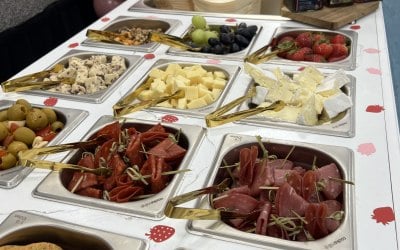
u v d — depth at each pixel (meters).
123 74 1.31
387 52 1.36
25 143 1.03
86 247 0.76
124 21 1.77
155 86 1.20
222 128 1.03
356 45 1.41
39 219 0.78
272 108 1.08
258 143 0.96
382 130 0.99
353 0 1.67
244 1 1.81
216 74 1.28
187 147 0.98
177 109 1.12
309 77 1.18
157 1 1.99
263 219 0.75
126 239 0.72
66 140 1.02
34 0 2.04
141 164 0.93
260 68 1.25
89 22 2.43
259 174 0.87
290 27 1.60
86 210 0.80
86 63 1.39
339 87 1.15
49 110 1.11
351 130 0.99
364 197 0.80
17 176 0.88
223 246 0.71
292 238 0.75
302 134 0.99
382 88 1.16
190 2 1.94
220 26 1.61
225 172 0.92
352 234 0.71
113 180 0.88
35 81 1.29
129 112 1.10
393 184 0.83
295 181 0.83
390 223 0.74
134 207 0.79
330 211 0.79
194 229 0.74
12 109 1.08
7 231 0.75
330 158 0.91
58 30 2.17
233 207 0.80
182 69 1.29
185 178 0.87
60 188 0.85
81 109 1.15
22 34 1.92
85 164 0.93
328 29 1.55
